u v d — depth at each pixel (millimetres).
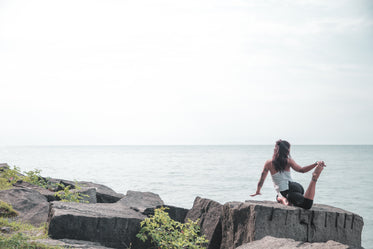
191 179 34812
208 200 8867
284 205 7344
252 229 6863
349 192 26531
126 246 7492
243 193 25062
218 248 8125
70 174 39156
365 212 18938
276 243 5668
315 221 7000
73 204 8039
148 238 7781
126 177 36344
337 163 72125
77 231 6961
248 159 92625
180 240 7547
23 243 5523
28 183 11906
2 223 7348
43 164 60031
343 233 7113
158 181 32625
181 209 9406
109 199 12211
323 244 5305
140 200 11641
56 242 6207
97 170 46625
